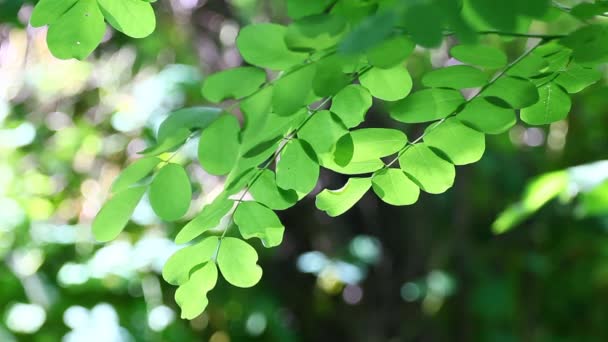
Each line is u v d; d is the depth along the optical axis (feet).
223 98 3.35
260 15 8.45
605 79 6.85
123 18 3.58
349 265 9.43
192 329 8.85
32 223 8.28
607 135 9.66
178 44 8.80
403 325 9.87
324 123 3.53
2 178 8.37
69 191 8.70
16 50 8.58
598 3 3.42
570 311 10.39
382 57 3.26
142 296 8.18
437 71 3.51
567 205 10.14
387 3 3.26
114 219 3.50
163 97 8.59
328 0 3.26
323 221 9.48
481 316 10.00
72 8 3.53
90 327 7.57
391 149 3.62
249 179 3.61
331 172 8.50
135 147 8.62
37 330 7.52
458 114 3.59
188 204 3.50
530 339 10.09
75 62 8.68
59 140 8.63
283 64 3.31
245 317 9.05
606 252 9.91
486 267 10.12
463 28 3.05
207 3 8.76
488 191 10.02
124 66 8.86
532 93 3.53
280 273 9.55
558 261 10.25
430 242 9.80
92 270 7.94
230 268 3.69
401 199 3.76
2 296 7.73
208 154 3.40
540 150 10.13
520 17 3.22
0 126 8.32
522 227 10.27
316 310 9.75
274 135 3.47
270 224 3.67
